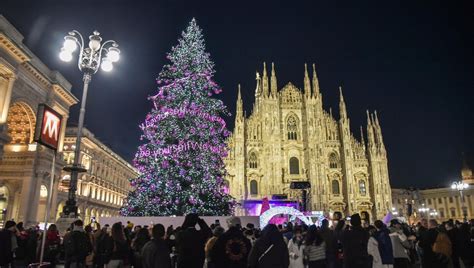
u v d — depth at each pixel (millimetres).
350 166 84188
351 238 12492
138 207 34562
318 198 79938
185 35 38562
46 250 19438
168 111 35344
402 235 17922
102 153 80938
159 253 8812
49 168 52500
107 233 15242
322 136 85688
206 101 37031
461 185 58500
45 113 15055
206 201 34750
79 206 67500
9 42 40281
